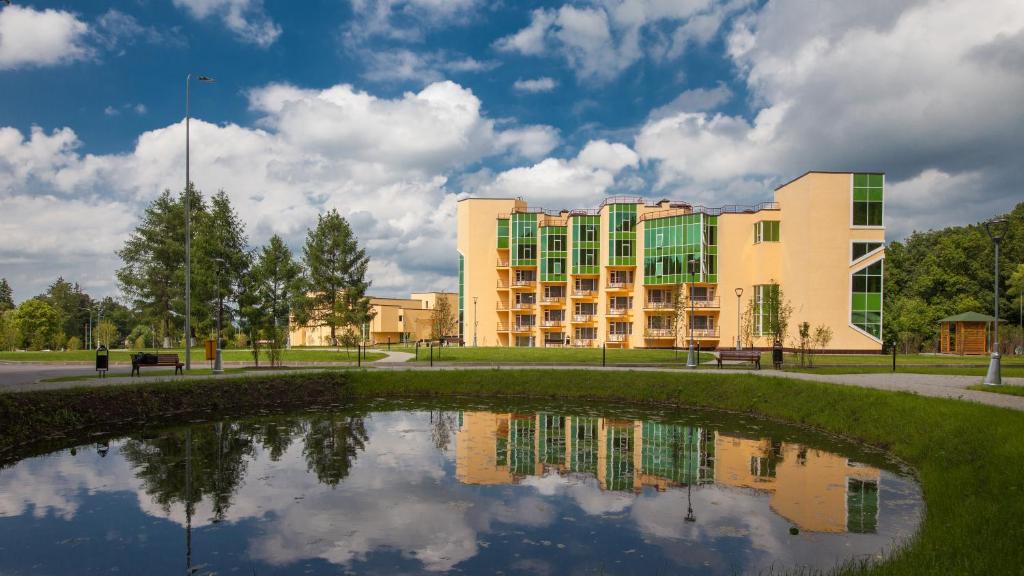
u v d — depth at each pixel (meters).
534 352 43.91
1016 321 61.00
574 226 61.62
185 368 30.61
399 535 9.41
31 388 18.31
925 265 68.00
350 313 48.81
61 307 100.81
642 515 10.49
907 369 29.89
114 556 8.55
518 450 15.87
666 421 20.55
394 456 15.07
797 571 7.96
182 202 53.78
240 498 11.41
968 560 6.86
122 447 16.08
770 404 21.64
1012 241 62.16
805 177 48.28
